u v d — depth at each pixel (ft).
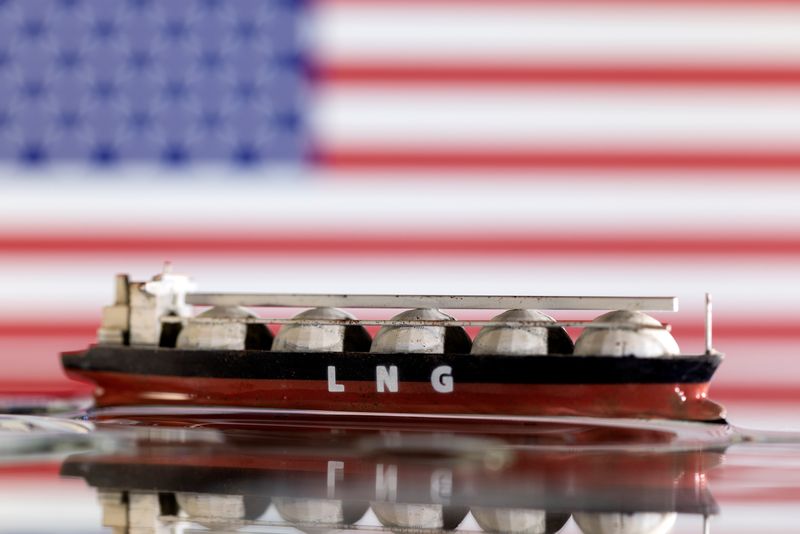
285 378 39.50
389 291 64.28
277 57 66.49
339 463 33.37
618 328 37.45
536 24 63.72
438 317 38.99
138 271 65.51
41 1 68.44
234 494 28.96
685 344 61.87
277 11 66.69
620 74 63.26
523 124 63.67
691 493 29.63
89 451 35.19
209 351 40.34
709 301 38.32
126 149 67.00
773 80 62.54
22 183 66.28
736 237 62.23
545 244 63.41
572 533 25.31
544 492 29.53
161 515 26.81
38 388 59.62
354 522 26.13
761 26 62.69
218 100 66.85
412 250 64.23
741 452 35.88
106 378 42.09
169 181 66.18
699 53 62.85
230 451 34.94
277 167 65.67
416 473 31.83
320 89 65.41
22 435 37.88
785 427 42.42
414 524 25.99
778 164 62.28
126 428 39.29
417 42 64.59
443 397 38.22
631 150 63.00
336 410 39.24
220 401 40.40
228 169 66.13
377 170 64.64
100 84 67.67
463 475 31.63
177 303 42.88
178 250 65.51
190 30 67.46
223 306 41.22
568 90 63.52
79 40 68.13
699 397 38.14
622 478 31.48
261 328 40.83
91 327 64.80
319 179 65.10
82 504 27.89
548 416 37.68
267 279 65.00
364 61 65.10
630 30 63.26
